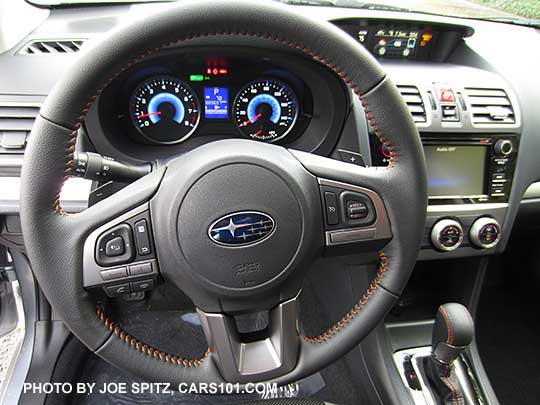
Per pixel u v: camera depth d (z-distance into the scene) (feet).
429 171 3.95
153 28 2.09
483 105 3.96
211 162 2.36
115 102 3.24
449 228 3.93
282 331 2.62
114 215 2.37
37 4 4.10
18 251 3.86
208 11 2.11
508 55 4.46
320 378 4.95
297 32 2.23
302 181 2.47
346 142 3.58
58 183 2.23
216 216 2.35
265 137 3.69
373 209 2.61
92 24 4.07
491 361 5.42
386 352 4.44
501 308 6.24
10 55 3.56
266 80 3.46
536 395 4.98
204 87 3.46
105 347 2.46
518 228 4.78
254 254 2.40
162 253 2.43
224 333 2.57
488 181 4.04
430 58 4.65
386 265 2.75
